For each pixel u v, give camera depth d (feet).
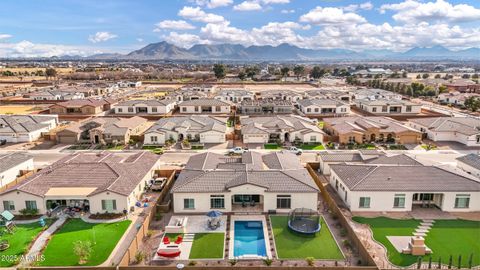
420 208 149.28
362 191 144.66
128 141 262.26
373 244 121.70
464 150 240.12
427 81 604.90
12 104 437.17
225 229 132.87
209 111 377.30
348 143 254.68
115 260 113.19
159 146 252.01
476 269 107.04
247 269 106.01
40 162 216.54
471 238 125.59
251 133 258.37
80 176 154.61
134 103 372.99
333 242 123.65
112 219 140.05
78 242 116.37
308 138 257.34
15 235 128.16
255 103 383.45
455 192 144.87
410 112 371.56
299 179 151.33
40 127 279.90
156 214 143.02
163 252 114.21
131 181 154.92
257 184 143.84
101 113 374.63
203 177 151.23
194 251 118.21
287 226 134.72
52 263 111.24
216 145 255.70
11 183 167.73
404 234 128.36
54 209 144.87
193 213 145.89
